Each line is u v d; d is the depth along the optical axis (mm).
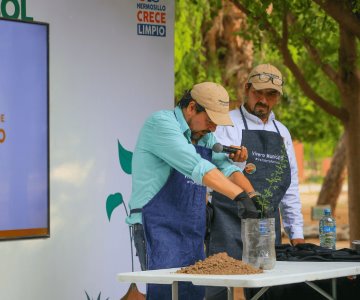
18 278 8531
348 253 7125
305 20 13484
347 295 7680
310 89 13516
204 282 5688
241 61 17156
